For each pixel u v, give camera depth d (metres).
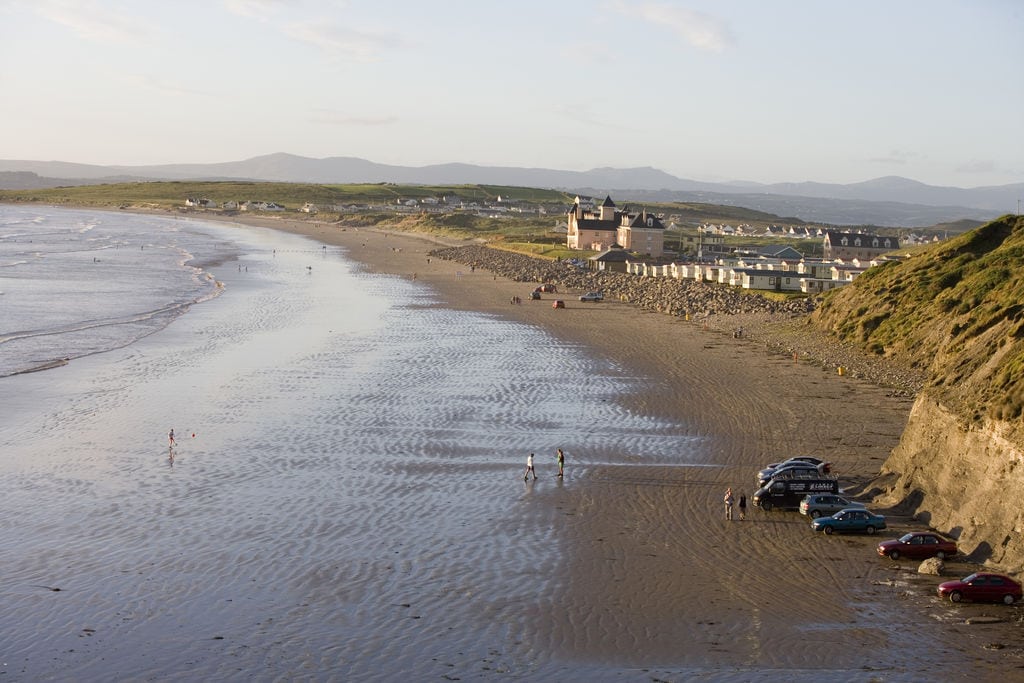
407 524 43.50
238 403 67.69
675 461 54.84
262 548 40.06
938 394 49.56
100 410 65.06
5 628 32.19
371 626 32.75
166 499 46.44
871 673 29.39
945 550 39.81
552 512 45.62
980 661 30.23
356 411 65.88
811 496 45.31
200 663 29.89
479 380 77.44
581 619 33.59
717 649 31.20
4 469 51.06
